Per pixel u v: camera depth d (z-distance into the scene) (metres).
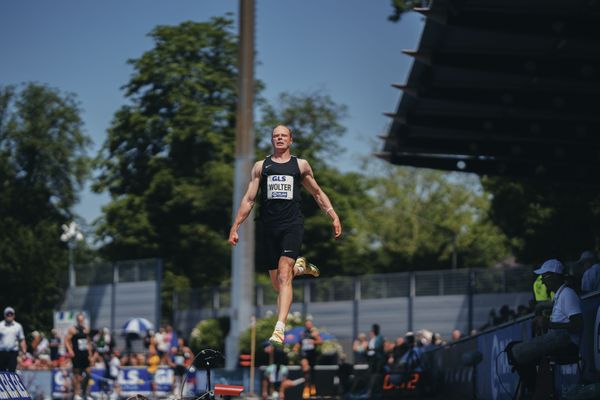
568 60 48.09
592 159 59.94
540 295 32.75
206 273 131.00
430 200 171.50
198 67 133.25
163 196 132.62
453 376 47.47
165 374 71.69
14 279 111.31
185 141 132.62
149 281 98.38
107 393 71.19
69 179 157.00
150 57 134.25
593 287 29.02
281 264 20.36
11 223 116.88
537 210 97.31
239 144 78.88
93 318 103.81
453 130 58.47
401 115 58.66
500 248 168.25
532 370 28.03
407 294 88.88
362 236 167.88
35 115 156.38
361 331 91.81
